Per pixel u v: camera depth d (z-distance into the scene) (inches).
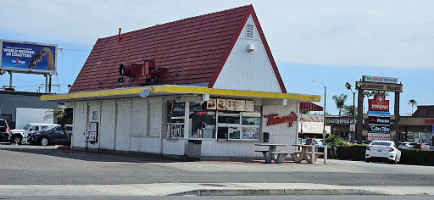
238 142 1047.6
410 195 652.1
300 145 1046.4
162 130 1059.9
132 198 495.8
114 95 1095.0
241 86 1025.5
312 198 562.6
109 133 1240.8
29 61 2738.7
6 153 979.3
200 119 995.9
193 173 738.2
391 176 870.4
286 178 740.0
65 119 1547.7
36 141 1688.0
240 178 705.6
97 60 1397.6
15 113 2209.6
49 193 502.9
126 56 1275.8
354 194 637.9
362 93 1984.5
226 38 1027.9
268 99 1070.4
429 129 3009.4
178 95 1019.3
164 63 1127.0
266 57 1063.0
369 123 1996.8
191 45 1095.6
